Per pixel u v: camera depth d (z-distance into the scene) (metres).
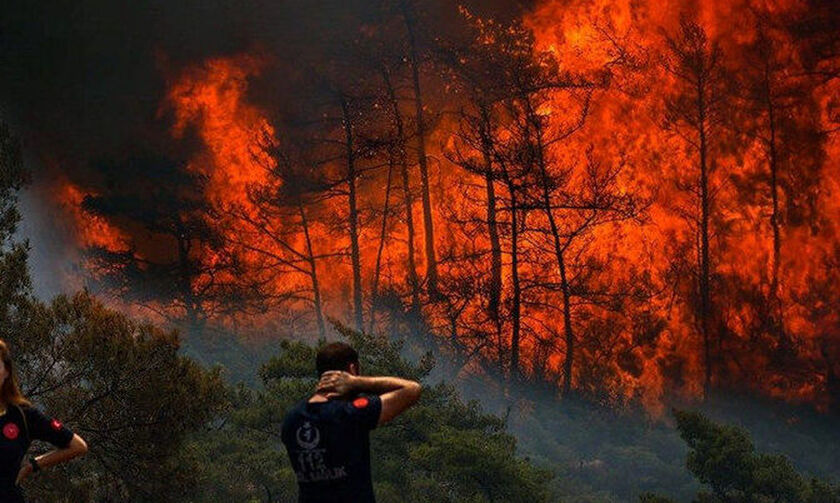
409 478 24.12
